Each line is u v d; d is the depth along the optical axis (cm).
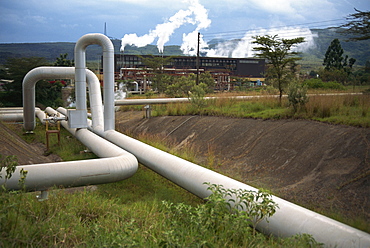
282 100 1677
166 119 1891
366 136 913
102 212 582
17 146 1281
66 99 4703
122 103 2153
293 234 500
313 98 1373
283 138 1102
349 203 675
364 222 556
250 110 1628
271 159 1022
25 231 442
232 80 8138
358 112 1174
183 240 450
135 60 9181
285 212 530
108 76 1326
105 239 448
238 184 649
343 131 994
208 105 1966
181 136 1573
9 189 688
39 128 1983
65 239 448
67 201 597
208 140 1389
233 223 487
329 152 916
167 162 854
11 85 4031
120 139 1181
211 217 497
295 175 888
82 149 1366
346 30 1262
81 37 1355
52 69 1706
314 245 447
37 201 587
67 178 748
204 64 9688
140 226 533
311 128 1091
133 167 856
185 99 2305
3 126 1642
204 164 1088
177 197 803
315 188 780
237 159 1114
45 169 732
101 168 795
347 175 781
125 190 862
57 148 1420
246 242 460
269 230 538
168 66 9238
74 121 1389
